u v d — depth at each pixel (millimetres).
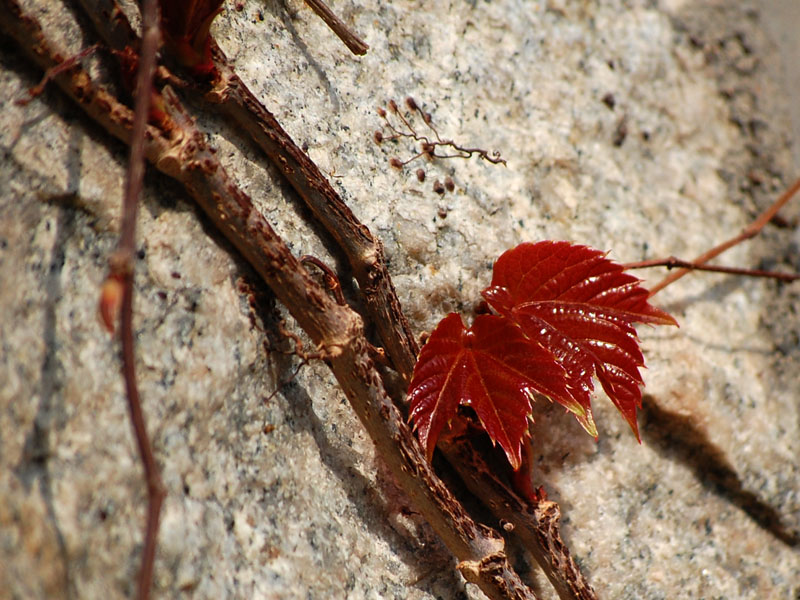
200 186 622
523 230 667
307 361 627
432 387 634
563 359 641
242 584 615
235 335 625
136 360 613
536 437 659
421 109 665
